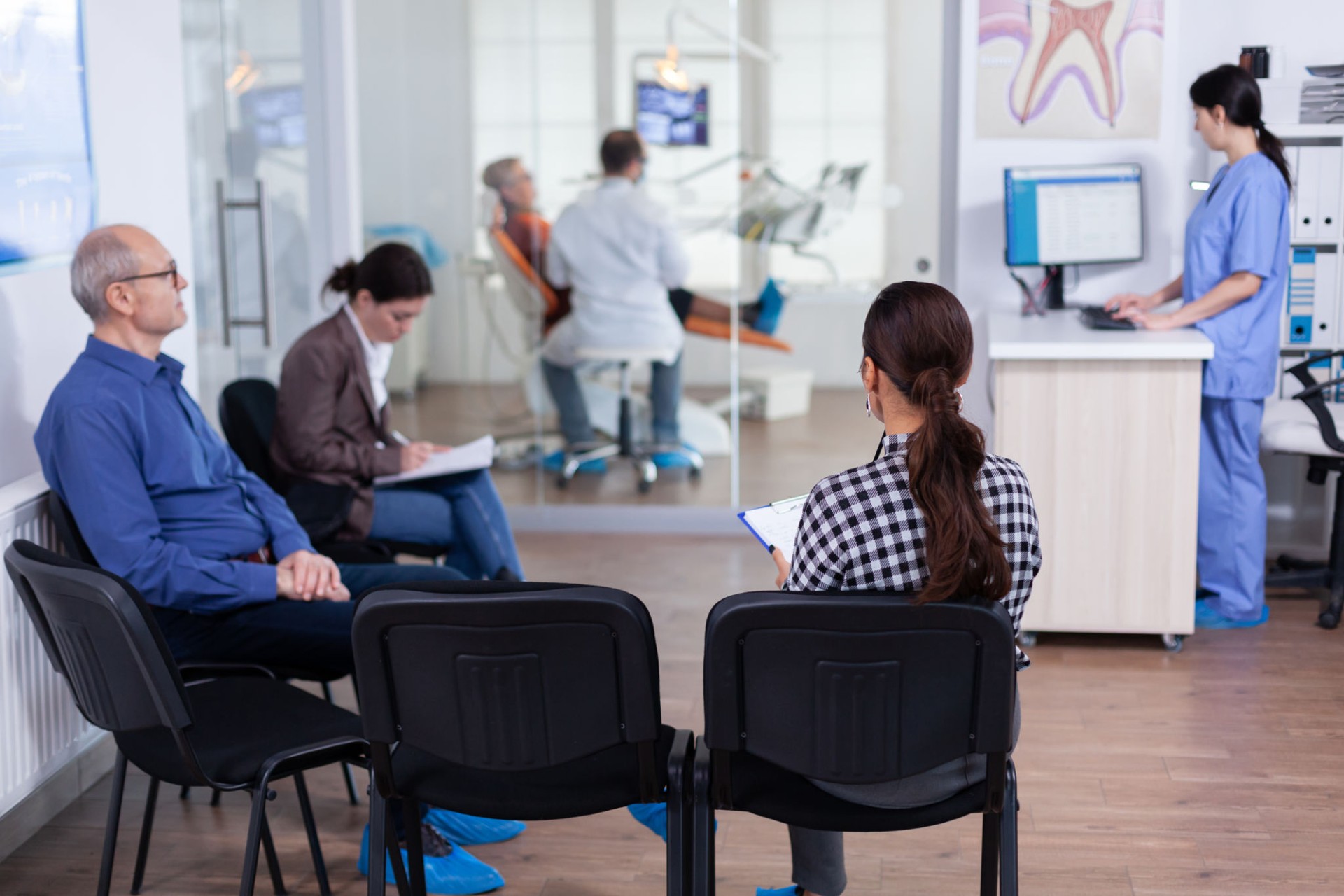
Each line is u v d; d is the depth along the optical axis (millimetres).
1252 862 2576
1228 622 3961
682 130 4910
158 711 2002
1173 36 4184
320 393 3232
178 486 2611
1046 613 3768
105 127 3043
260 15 4457
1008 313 4395
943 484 1671
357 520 3227
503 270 5172
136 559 2467
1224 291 3750
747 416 5039
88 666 2049
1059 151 4309
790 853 2664
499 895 2494
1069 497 3697
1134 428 3639
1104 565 3715
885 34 4633
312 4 4539
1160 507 3664
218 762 2107
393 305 3256
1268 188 3721
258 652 2592
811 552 1777
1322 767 2988
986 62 4289
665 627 3945
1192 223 3938
